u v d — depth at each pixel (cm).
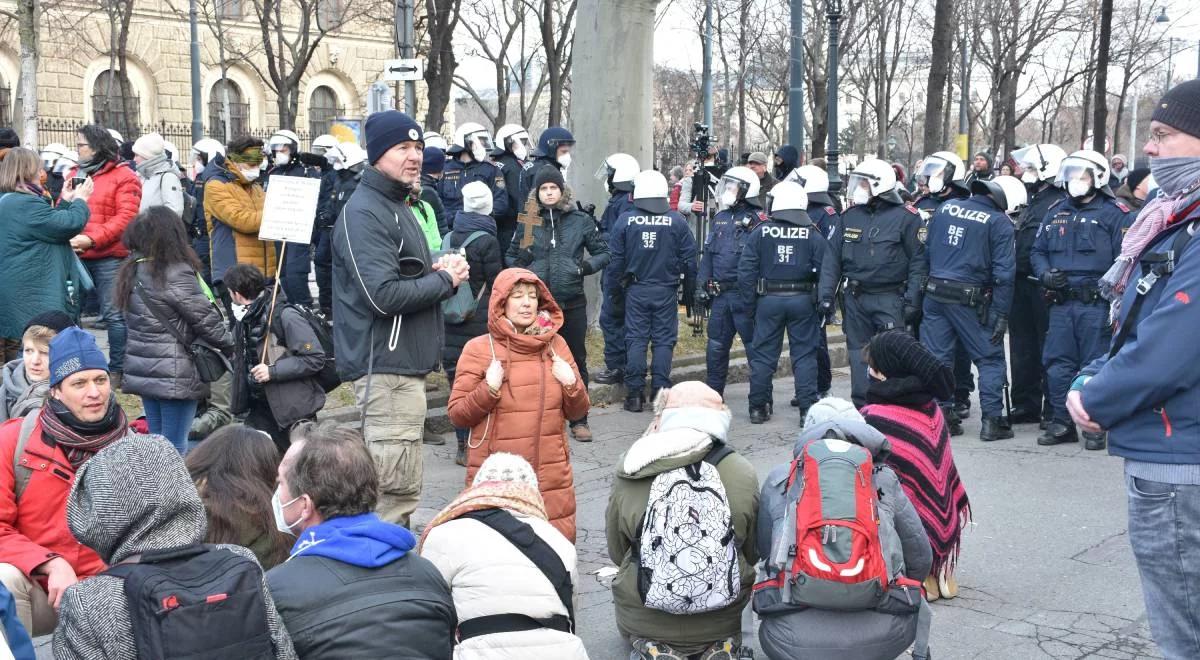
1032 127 6425
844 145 4944
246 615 292
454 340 909
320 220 1269
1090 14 3419
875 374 578
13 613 298
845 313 986
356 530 335
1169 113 346
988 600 596
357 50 3978
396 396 586
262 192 1046
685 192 1622
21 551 444
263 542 411
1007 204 984
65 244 841
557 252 962
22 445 461
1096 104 2262
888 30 3488
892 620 429
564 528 594
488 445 587
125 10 2880
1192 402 337
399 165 576
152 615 285
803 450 448
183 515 309
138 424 564
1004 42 3478
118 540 303
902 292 966
